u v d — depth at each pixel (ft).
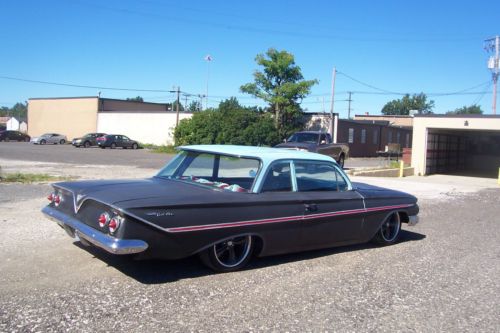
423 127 86.38
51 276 16.34
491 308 15.85
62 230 23.00
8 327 12.24
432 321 14.51
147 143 165.48
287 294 16.06
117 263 18.08
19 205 29.84
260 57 137.39
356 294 16.53
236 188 18.03
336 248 23.02
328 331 13.33
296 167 19.70
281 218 18.45
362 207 21.89
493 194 54.34
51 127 193.06
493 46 140.67
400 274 19.22
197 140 127.75
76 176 50.08
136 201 15.29
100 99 180.04
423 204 41.91
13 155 89.86
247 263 18.99
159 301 14.66
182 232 15.81
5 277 16.05
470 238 27.55
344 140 138.62
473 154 114.42
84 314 13.35
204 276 17.26
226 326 13.17
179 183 18.88
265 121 127.54
